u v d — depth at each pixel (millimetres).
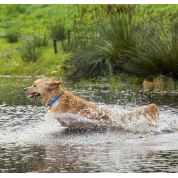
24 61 24047
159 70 17953
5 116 12070
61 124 10930
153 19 19781
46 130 10539
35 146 9008
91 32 23281
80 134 10172
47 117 11195
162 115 11922
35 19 33062
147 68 18141
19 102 14422
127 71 18969
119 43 19156
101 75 19453
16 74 22656
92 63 19422
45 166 7645
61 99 11078
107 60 18781
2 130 10461
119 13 20203
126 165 7641
